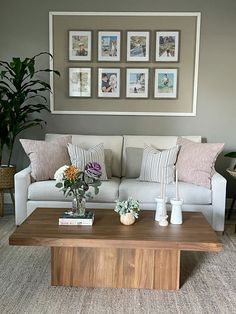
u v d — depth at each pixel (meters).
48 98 4.11
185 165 3.35
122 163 3.79
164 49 3.95
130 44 3.96
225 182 3.14
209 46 3.92
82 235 2.17
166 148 3.73
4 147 4.16
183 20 3.90
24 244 2.11
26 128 3.90
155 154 3.43
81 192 2.38
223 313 2.00
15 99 3.63
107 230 2.27
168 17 3.90
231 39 3.90
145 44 3.95
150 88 4.03
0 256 2.73
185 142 3.54
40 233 2.19
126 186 3.26
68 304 2.07
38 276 2.42
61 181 2.39
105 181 3.39
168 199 3.15
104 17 3.93
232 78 3.96
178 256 2.24
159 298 2.16
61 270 2.28
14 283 2.31
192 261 2.70
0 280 2.35
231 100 4.00
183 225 2.40
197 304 2.09
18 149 4.18
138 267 2.26
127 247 2.11
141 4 3.90
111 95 4.05
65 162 3.45
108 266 2.27
